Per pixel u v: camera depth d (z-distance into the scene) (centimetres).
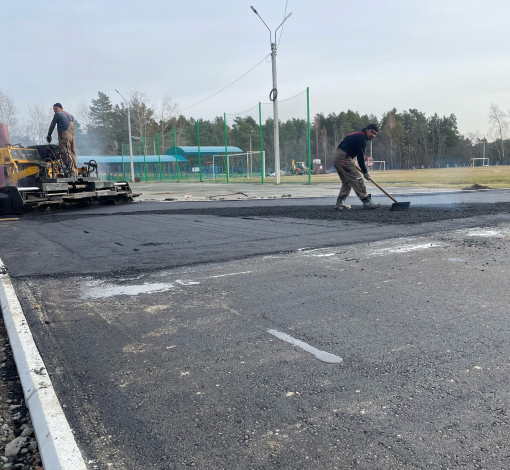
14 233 706
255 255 482
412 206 946
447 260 438
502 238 552
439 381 197
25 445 166
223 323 278
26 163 1080
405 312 289
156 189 2222
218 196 1538
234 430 165
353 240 555
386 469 141
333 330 261
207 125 6788
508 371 205
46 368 224
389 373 205
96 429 169
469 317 277
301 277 385
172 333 264
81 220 860
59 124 1118
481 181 2294
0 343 273
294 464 145
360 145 876
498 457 145
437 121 9794
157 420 174
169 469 145
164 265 444
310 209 949
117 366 223
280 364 218
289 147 2373
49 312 311
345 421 168
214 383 202
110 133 6700
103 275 412
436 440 154
